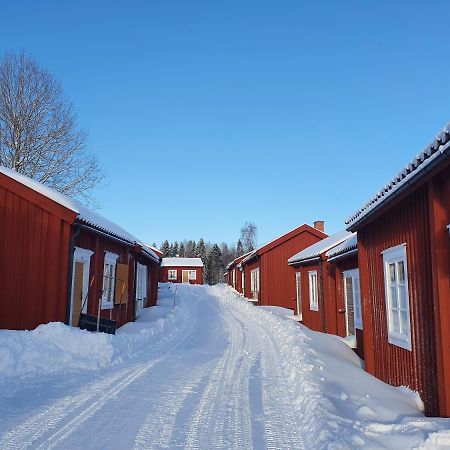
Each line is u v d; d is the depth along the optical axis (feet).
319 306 53.52
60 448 13.57
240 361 29.76
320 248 55.83
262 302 87.81
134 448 13.74
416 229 20.71
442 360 16.62
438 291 16.93
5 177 34.19
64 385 21.95
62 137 92.48
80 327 35.53
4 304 33.06
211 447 13.92
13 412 17.17
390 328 25.09
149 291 80.59
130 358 30.76
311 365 24.16
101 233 40.47
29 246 33.86
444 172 17.13
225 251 338.34
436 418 15.93
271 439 14.62
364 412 17.58
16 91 87.40
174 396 20.13
